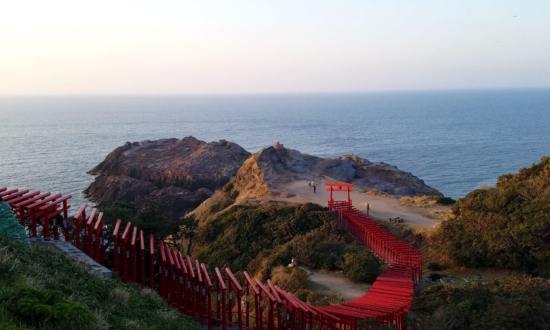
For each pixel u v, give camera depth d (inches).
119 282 628.1
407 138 6540.4
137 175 3260.3
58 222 835.4
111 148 5251.0
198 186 2967.5
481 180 3841.0
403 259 1117.1
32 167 3912.4
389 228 1497.3
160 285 771.4
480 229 1158.3
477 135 6624.0
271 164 2295.8
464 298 834.2
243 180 2237.9
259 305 783.7
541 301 777.6
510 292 844.6
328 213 1537.9
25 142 5674.2
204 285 792.9
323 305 936.3
